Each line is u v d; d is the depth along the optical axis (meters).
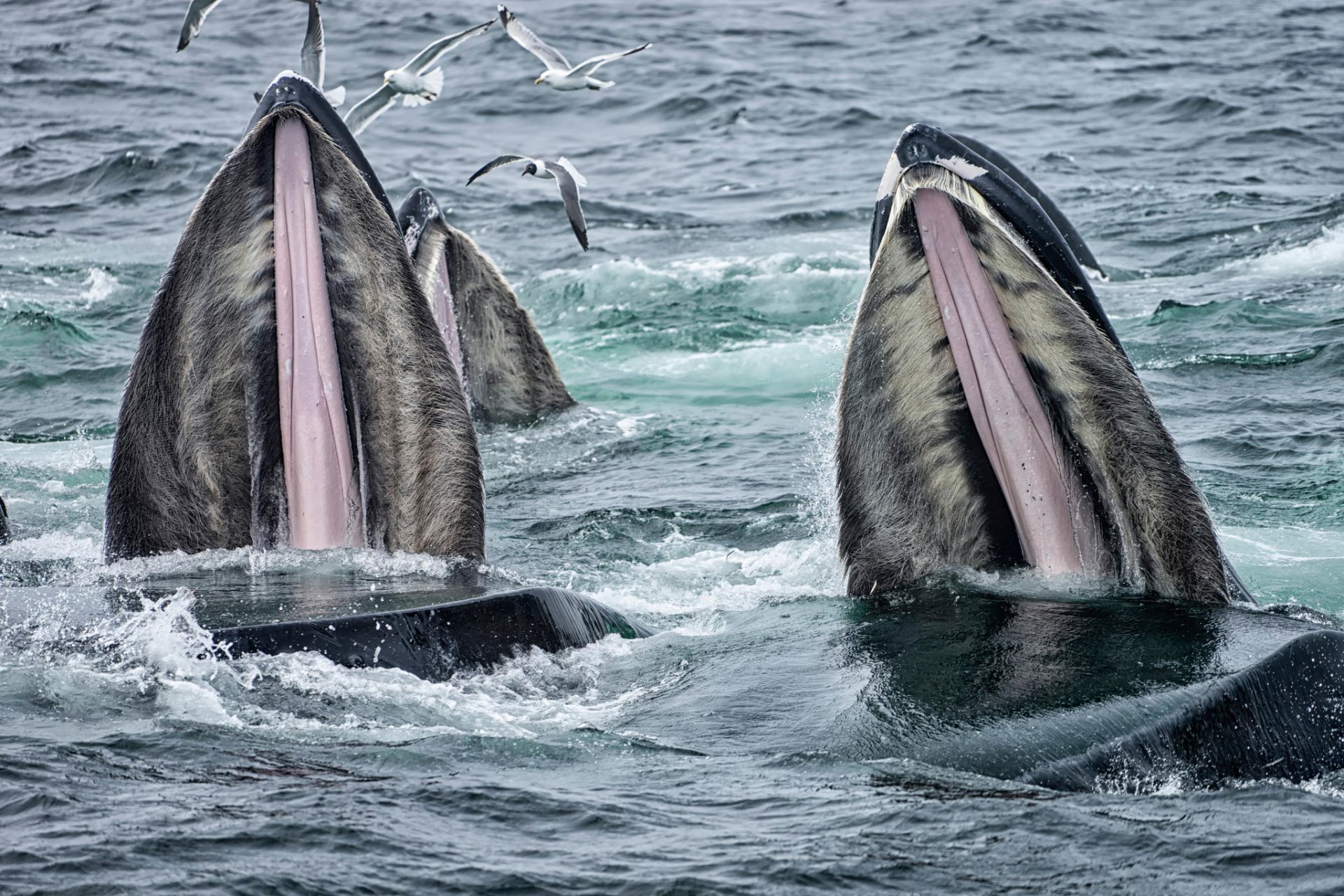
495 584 29.41
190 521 31.33
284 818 19.20
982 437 28.88
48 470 49.91
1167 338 64.75
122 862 17.78
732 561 37.75
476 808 19.83
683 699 25.05
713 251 96.69
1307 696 23.61
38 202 117.88
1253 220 95.50
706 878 17.73
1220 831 19.12
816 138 142.00
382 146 141.75
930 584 29.56
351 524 31.39
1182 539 28.08
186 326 30.75
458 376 31.78
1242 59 170.50
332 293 30.81
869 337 28.91
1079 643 25.67
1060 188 112.12
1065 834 18.98
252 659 25.17
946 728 22.70
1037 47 183.38
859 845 18.66
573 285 86.00
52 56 184.38
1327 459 46.69
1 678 24.72
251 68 182.12
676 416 58.09
